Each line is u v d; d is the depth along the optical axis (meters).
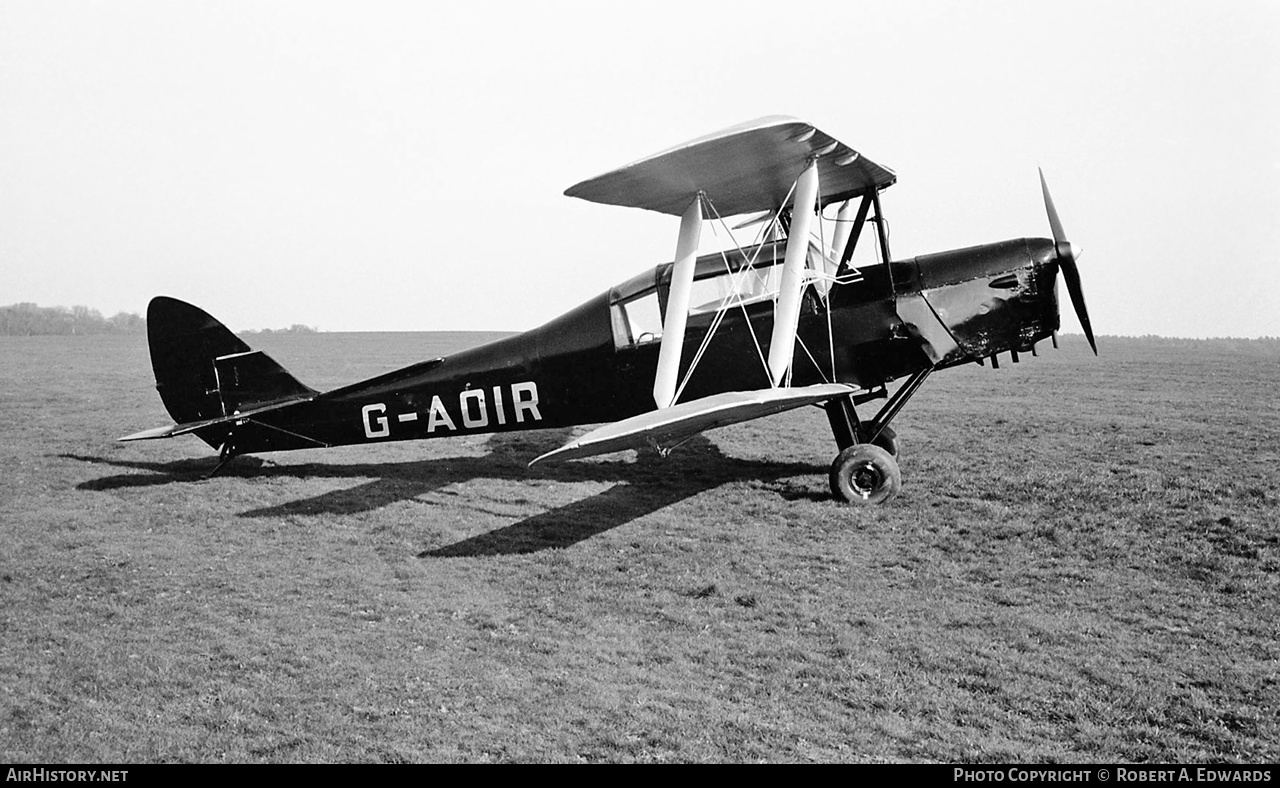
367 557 7.73
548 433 15.55
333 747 4.32
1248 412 16.44
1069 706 4.59
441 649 5.55
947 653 5.27
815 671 5.09
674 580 6.80
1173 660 5.11
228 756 4.25
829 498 9.23
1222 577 6.52
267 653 5.54
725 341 9.32
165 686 5.07
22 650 5.66
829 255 9.95
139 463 12.62
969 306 9.05
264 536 8.49
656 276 9.69
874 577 6.73
